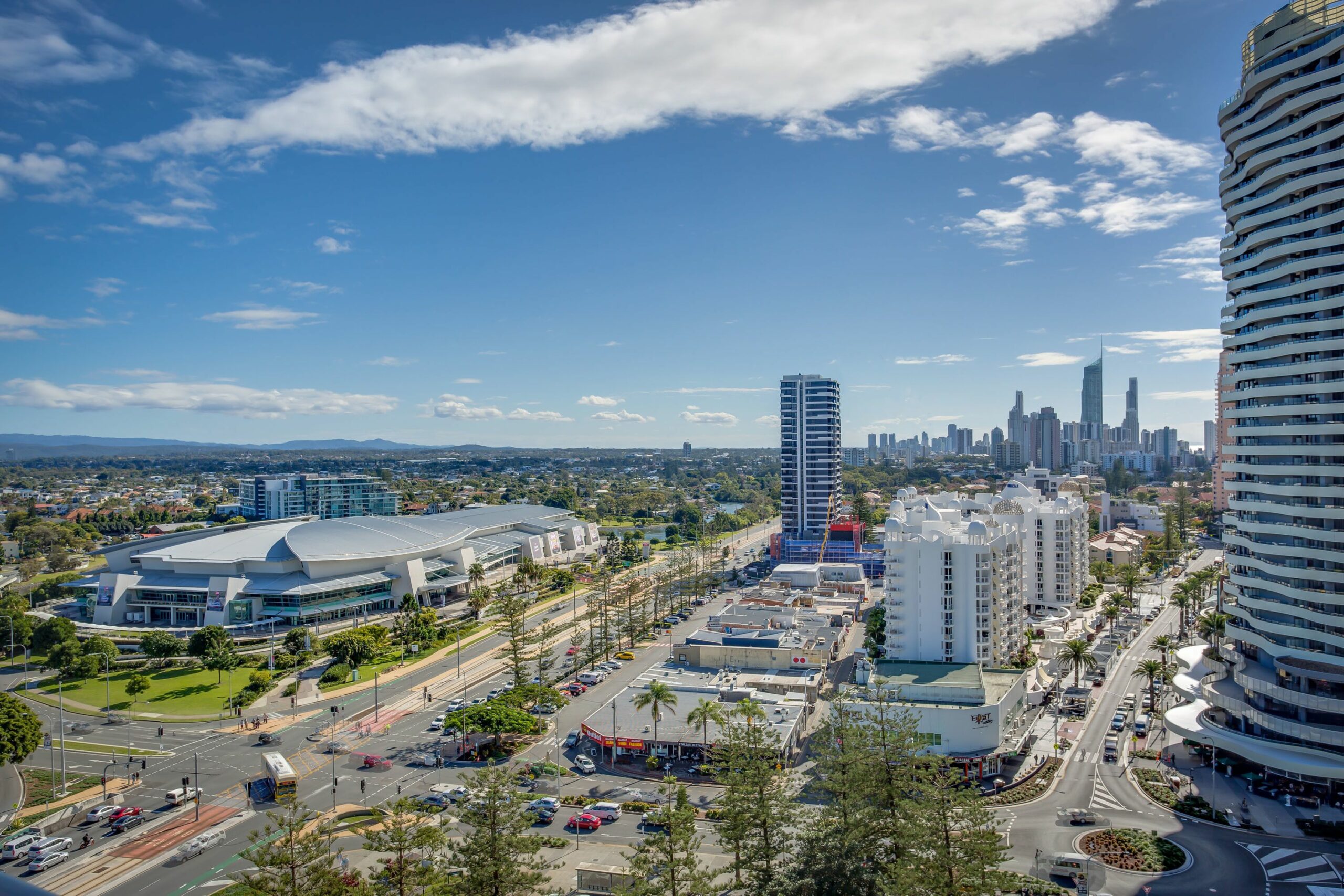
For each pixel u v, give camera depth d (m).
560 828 126.06
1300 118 131.12
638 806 132.75
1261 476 140.00
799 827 105.00
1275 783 132.50
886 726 108.75
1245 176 142.25
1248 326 144.38
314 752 157.50
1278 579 136.38
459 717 153.25
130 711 182.38
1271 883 104.88
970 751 141.75
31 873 112.88
